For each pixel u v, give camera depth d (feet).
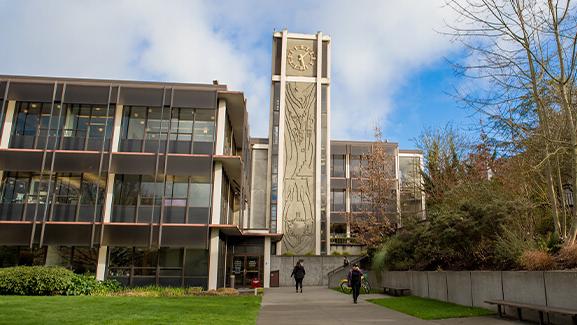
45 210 77.61
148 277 79.46
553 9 36.68
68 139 81.30
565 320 33.32
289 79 136.15
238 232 90.68
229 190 103.45
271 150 131.54
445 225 56.59
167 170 81.30
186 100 84.02
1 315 35.83
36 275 60.08
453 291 52.42
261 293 76.69
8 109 81.71
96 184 80.94
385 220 103.86
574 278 32.60
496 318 38.96
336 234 144.36
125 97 83.10
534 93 39.37
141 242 78.79
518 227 50.01
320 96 135.44
